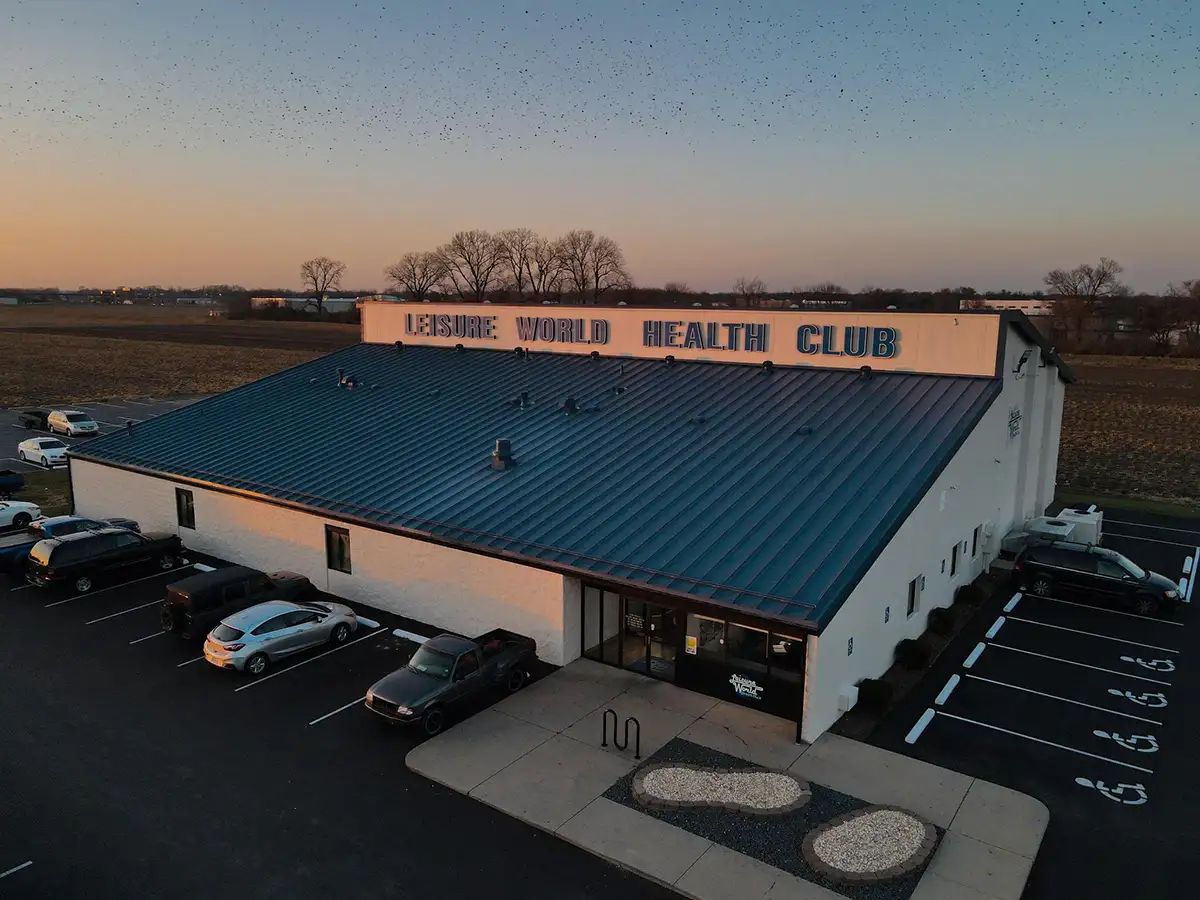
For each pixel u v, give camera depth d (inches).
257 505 1139.9
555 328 1521.9
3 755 716.7
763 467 963.3
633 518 901.8
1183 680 856.3
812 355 1235.2
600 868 577.3
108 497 1359.5
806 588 729.0
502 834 613.3
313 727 766.5
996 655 911.7
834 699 756.0
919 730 754.2
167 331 6958.7
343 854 591.8
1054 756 716.0
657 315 1391.5
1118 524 1469.0
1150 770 697.6
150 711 792.9
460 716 775.7
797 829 609.6
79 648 928.3
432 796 660.1
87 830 617.0
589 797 652.1
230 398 1565.0
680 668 832.3
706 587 757.9
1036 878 568.7
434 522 978.1
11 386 3378.4
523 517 950.4
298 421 1391.5
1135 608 1026.7
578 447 1112.2
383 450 1218.0
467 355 1617.9
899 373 1158.3
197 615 936.3
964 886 553.6
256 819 631.2
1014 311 1097.4
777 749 717.9
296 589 1040.8
